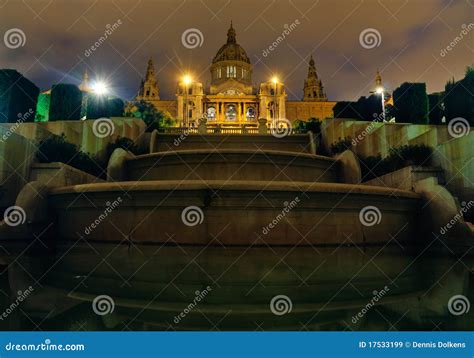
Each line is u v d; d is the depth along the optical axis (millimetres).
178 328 4246
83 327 4262
